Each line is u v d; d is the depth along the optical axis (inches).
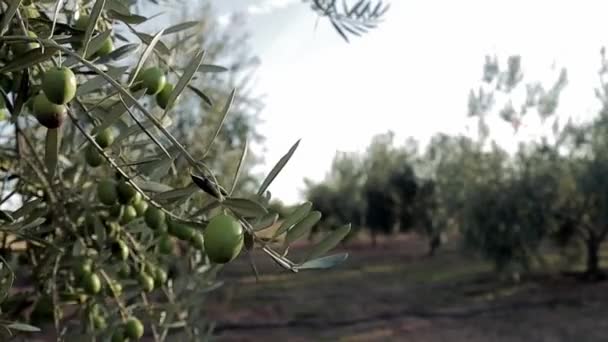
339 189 389.1
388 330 164.4
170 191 13.7
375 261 336.8
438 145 329.7
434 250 359.6
